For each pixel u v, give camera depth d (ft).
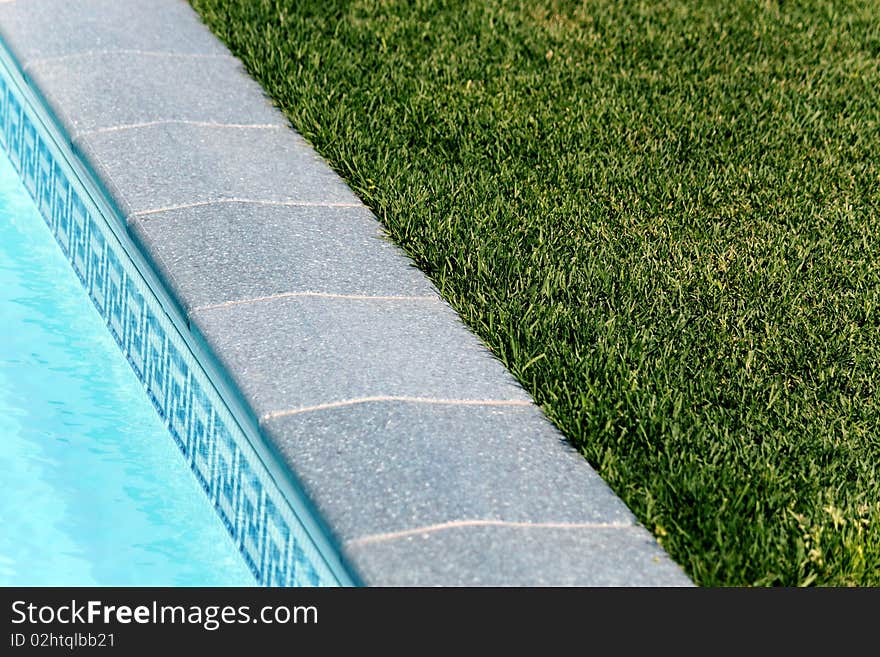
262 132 17.85
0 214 18.38
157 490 12.77
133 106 18.07
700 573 10.21
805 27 23.98
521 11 23.09
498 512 10.43
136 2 22.27
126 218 14.99
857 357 13.35
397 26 21.65
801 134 19.29
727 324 13.85
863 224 16.61
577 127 18.66
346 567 9.82
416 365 12.49
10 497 12.31
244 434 11.84
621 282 14.44
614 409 12.07
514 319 13.43
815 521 10.95
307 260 14.38
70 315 15.75
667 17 23.66
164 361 14.01
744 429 12.05
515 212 15.90
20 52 19.62
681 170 17.71
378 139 17.62
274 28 21.22
